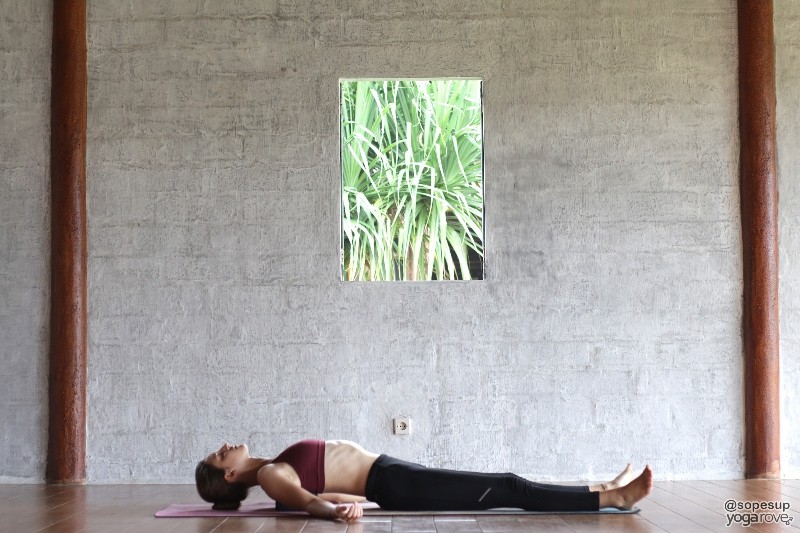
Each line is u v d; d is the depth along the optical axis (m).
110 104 6.27
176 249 6.20
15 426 6.14
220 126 6.26
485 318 6.18
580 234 6.23
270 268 6.19
